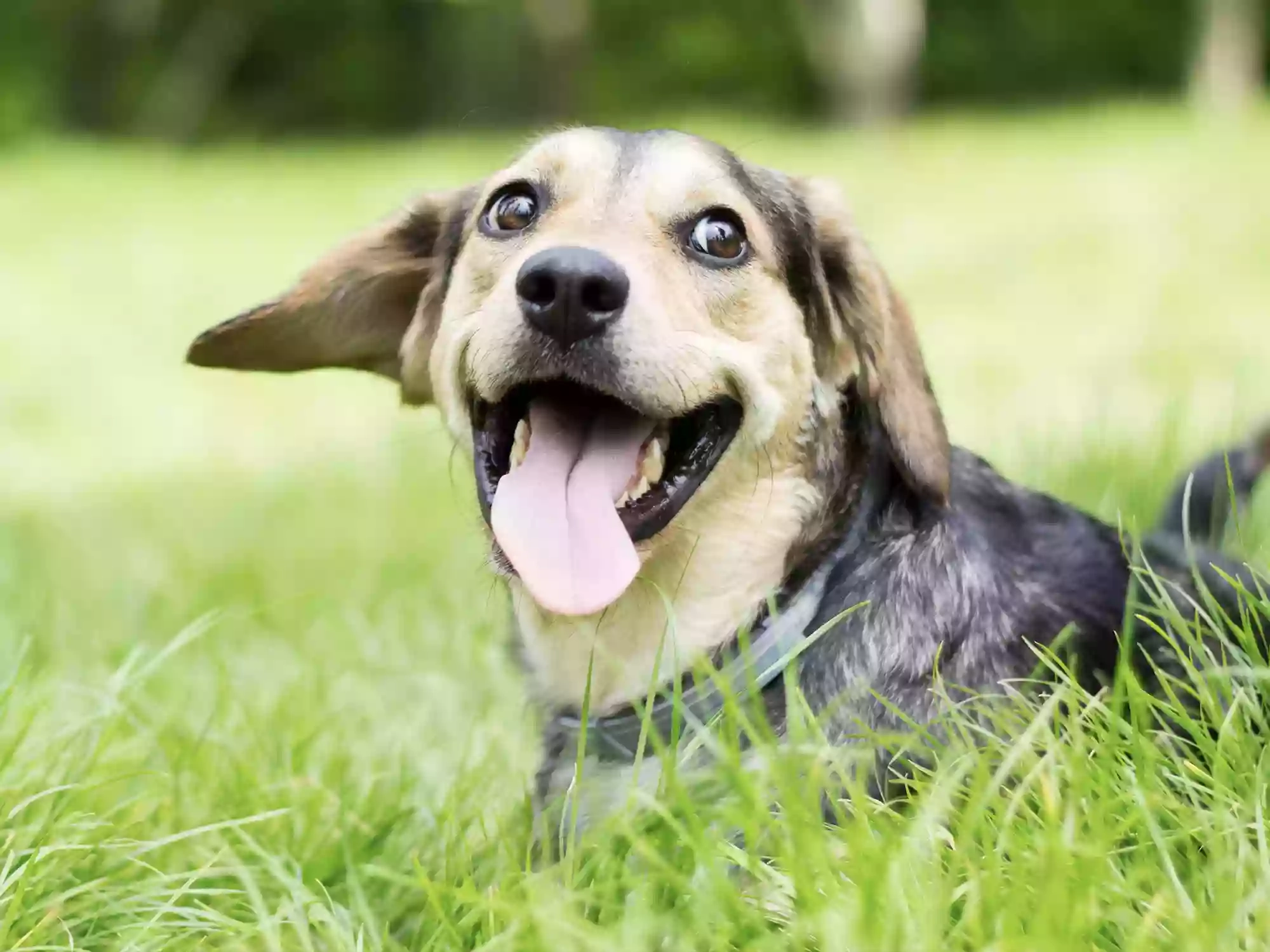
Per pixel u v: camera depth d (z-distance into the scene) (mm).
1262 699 652
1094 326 1921
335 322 779
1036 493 760
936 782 591
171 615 995
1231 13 4703
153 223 3234
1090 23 5516
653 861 567
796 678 676
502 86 5711
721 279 690
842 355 718
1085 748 612
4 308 2506
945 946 542
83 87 5398
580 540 660
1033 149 3471
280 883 641
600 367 659
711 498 689
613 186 700
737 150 851
